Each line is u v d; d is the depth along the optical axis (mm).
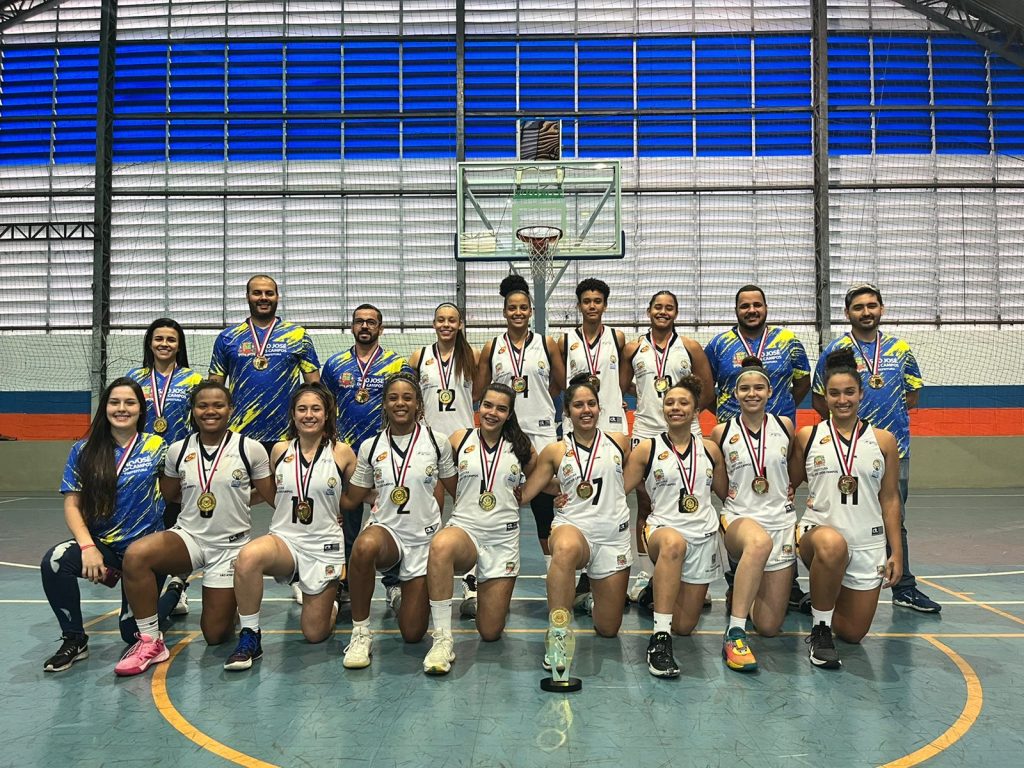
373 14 12516
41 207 12508
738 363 4562
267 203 12477
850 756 2537
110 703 3025
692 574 3707
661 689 3139
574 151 12406
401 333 12531
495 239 10469
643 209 12391
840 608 3711
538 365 4703
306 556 3688
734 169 12344
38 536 7547
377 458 3682
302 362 4891
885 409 4395
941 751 2576
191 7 12547
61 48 12602
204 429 3670
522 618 4305
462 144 12289
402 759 2514
